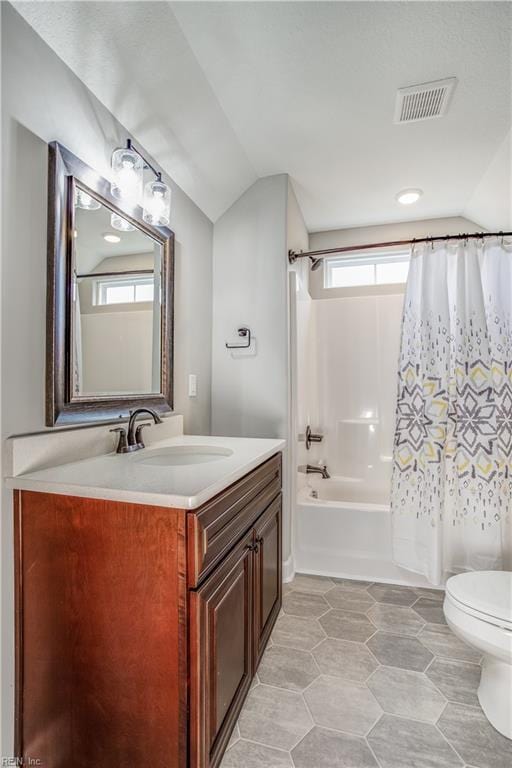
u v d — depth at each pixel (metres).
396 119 1.86
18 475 1.07
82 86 1.30
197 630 0.93
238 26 1.38
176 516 0.93
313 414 3.14
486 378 2.06
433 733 1.23
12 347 1.05
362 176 2.37
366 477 2.99
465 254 2.15
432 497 2.04
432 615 1.89
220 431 2.38
